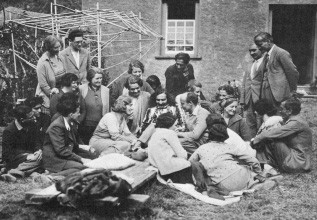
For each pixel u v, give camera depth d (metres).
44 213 4.89
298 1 14.53
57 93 7.29
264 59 7.79
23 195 5.61
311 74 15.36
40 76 7.83
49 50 7.91
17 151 6.71
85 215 4.80
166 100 7.63
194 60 14.92
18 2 21.64
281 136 6.93
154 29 14.95
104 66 14.85
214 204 5.54
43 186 6.02
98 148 7.16
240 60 14.77
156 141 6.30
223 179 5.91
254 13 14.64
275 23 17.20
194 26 14.94
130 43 14.90
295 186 6.31
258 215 5.20
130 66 8.38
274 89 7.65
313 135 9.74
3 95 11.06
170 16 15.23
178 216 5.14
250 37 14.70
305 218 5.10
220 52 14.81
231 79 14.83
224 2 14.69
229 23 14.72
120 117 7.36
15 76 11.51
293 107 7.05
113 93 8.65
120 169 6.27
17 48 12.44
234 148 6.13
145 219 4.96
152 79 8.94
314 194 5.98
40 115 7.18
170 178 6.21
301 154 7.00
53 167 6.26
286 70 7.59
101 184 4.74
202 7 14.77
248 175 6.11
